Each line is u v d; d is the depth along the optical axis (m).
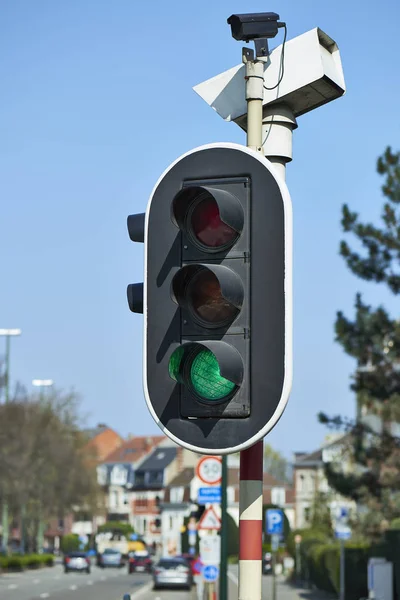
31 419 90.25
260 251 5.73
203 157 5.93
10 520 98.81
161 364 5.81
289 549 86.25
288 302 5.64
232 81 6.91
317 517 84.94
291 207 5.73
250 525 6.07
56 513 105.62
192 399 5.72
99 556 118.25
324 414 37.62
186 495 188.38
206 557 33.91
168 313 5.85
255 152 5.84
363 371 36.72
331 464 37.94
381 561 37.47
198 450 5.67
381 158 37.22
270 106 6.97
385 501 36.84
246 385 5.64
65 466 94.06
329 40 6.96
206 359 5.75
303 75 6.80
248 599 6.02
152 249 5.95
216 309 5.75
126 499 199.25
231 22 6.69
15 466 82.06
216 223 5.84
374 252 36.78
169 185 5.98
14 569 93.94
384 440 36.97
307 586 69.12
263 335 5.65
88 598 54.03
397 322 36.50
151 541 193.00
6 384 78.31
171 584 67.19
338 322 36.94
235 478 168.88
